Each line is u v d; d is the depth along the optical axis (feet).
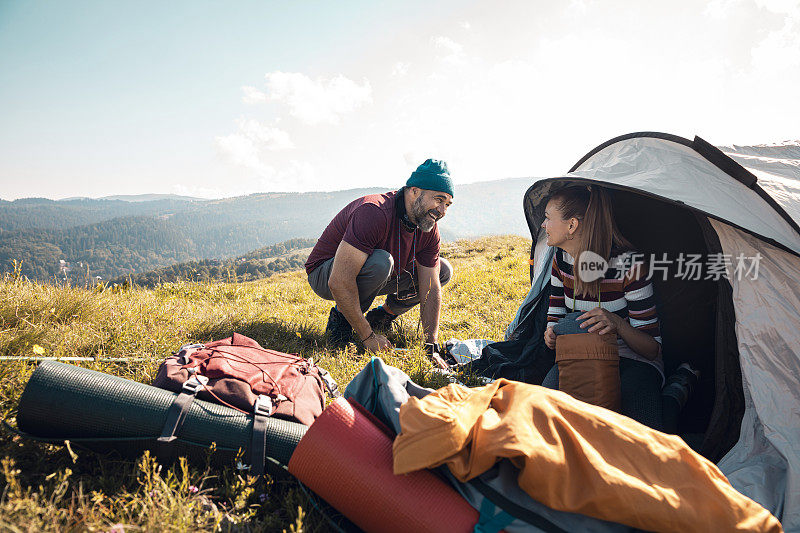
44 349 10.21
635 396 9.47
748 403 8.83
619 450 5.96
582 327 9.50
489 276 30.14
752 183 9.20
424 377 12.06
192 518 6.02
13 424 7.44
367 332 13.73
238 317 15.70
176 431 6.97
